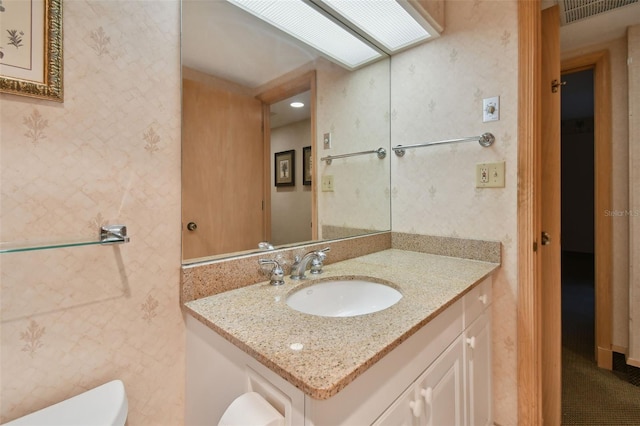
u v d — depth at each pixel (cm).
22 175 69
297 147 136
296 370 57
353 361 60
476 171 143
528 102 128
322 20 136
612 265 205
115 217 82
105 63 80
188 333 96
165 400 93
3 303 68
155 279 90
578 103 425
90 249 79
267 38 124
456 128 148
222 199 108
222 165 108
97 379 80
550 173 147
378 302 116
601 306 208
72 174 75
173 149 94
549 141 146
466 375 112
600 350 208
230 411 67
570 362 214
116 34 82
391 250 170
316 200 144
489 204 140
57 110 73
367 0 126
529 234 130
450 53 149
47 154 72
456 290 103
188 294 94
